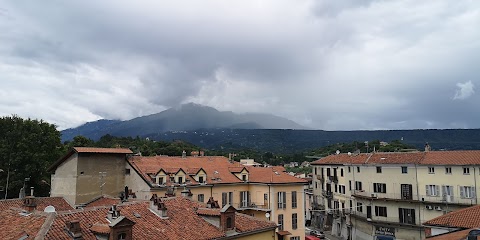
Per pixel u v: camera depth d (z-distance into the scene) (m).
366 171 73.88
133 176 54.50
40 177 70.88
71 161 51.66
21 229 23.75
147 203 31.25
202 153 81.25
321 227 91.31
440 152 66.94
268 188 61.81
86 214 26.58
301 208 65.38
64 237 22.80
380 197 70.12
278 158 192.38
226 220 29.89
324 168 89.25
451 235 27.28
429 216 63.62
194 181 57.03
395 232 67.62
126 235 23.66
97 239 23.80
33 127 72.75
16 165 68.06
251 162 85.31
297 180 65.44
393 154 72.81
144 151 108.12
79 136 100.31
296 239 63.56
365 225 72.69
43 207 39.97
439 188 63.19
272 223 33.97
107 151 53.72
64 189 51.50
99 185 52.56
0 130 70.56
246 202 63.59
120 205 29.62
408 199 66.06
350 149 155.50
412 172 66.81
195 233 28.28
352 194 75.44
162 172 53.69
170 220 29.47
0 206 35.56
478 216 32.94
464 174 60.75
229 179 61.91
